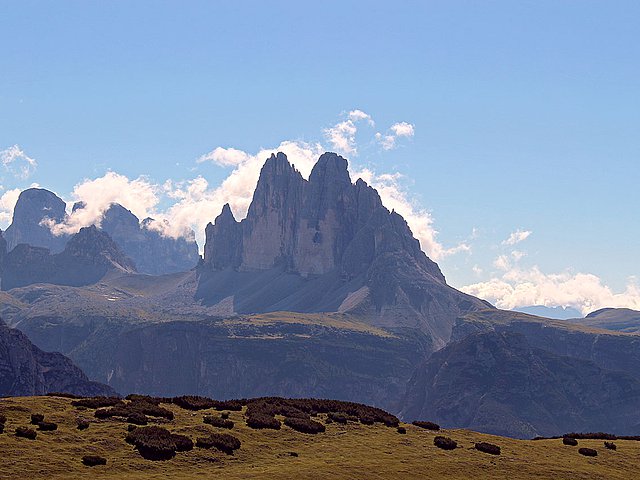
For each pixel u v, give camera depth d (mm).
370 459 128750
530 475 130250
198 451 122875
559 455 144500
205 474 115000
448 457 134875
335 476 117875
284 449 130250
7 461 110500
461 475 126438
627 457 147125
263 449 128625
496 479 126438
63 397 147125
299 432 140000
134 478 110188
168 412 137875
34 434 119688
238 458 123562
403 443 141250
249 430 135625
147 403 145125
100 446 119562
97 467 113125
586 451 147000
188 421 135625
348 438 140625
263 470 117875
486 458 136500
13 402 133625
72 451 116625
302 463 123188
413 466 127312
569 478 131000
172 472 114812
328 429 144375
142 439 121625
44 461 112000
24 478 106750
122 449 119562
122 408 136250
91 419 129500
